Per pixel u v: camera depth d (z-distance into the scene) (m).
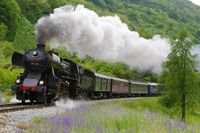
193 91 56.94
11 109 18.62
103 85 49.84
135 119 13.44
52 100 27.06
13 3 116.94
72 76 33.56
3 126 12.80
